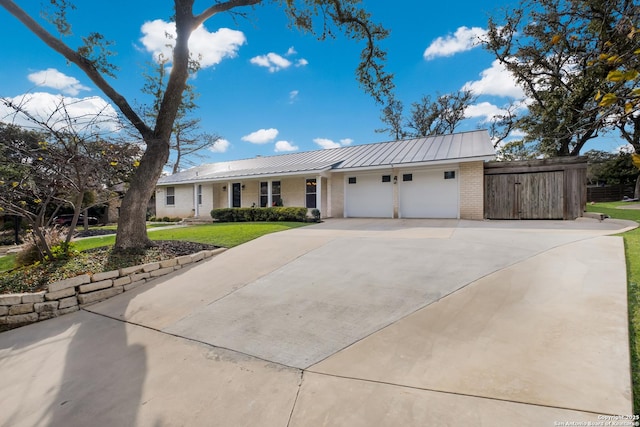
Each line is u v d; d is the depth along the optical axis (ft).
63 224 54.80
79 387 9.07
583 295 11.60
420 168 42.68
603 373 7.47
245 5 25.43
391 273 16.17
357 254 20.07
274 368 9.33
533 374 7.75
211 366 9.74
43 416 7.86
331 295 14.37
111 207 66.13
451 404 7.06
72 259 19.72
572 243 18.86
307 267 18.53
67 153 19.04
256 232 30.73
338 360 9.43
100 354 11.10
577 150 52.19
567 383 7.29
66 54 21.75
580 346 8.65
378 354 9.53
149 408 7.88
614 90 6.00
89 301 16.57
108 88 22.82
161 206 69.62
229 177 53.93
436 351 9.35
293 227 34.22
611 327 9.36
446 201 41.16
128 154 22.75
